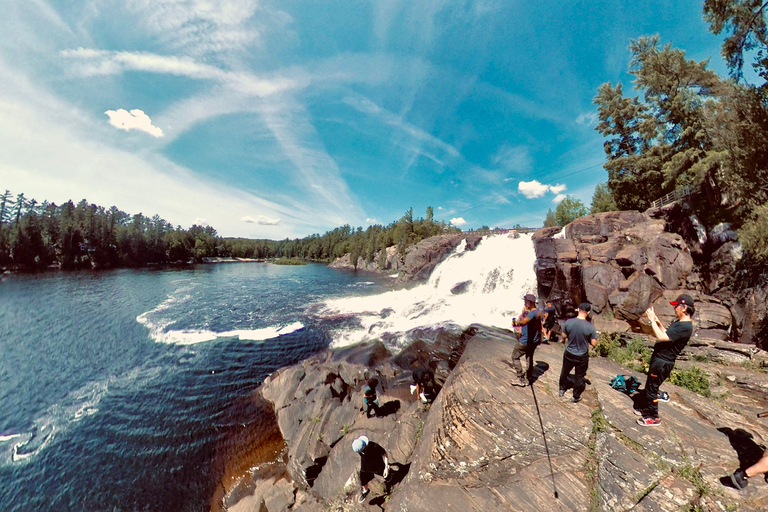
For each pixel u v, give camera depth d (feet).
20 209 302.86
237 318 88.02
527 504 15.67
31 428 38.99
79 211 305.94
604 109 100.53
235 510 27.40
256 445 34.63
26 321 89.86
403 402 32.07
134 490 29.68
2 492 29.73
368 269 295.07
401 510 17.97
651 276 49.75
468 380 24.11
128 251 323.16
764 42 41.65
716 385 24.66
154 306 107.34
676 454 15.61
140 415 41.09
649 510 13.55
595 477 15.76
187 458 33.40
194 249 415.23
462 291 84.53
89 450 34.91
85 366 57.77
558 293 58.90
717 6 43.96
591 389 21.85
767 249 42.29
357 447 22.04
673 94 75.61
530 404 20.74
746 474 13.08
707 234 54.19
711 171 57.00
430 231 255.50
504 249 84.48
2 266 236.84
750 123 44.75
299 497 27.12
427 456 20.77
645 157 85.87
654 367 17.10
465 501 16.85
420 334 54.49
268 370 53.52
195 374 52.80
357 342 59.41
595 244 59.98
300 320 81.76
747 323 44.65
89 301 119.03
